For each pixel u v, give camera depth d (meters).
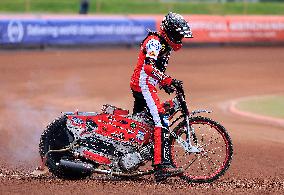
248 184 18.06
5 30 57.34
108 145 17.70
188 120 17.83
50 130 17.86
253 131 27.48
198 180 17.95
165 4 95.12
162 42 17.33
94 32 62.75
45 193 16.22
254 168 20.45
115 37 64.12
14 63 50.75
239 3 99.12
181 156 18.59
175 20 17.19
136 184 17.38
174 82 17.25
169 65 53.81
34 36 58.91
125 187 16.97
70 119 17.80
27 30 58.53
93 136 17.70
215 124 17.92
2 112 31.20
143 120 17.66
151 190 16.70
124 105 34.22
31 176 18.36
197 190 16.91
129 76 46.44
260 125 29.08
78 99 35.91
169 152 17.84
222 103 35.78
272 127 28.64
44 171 18.91
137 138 17.66
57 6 90.56
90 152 17.70
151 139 17.66
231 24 71.12
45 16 60.25
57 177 18.02
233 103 35.62
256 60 59.53
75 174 17.92
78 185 17.11
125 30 64.81
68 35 61.00
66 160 17.52
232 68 53.47
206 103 35.66
